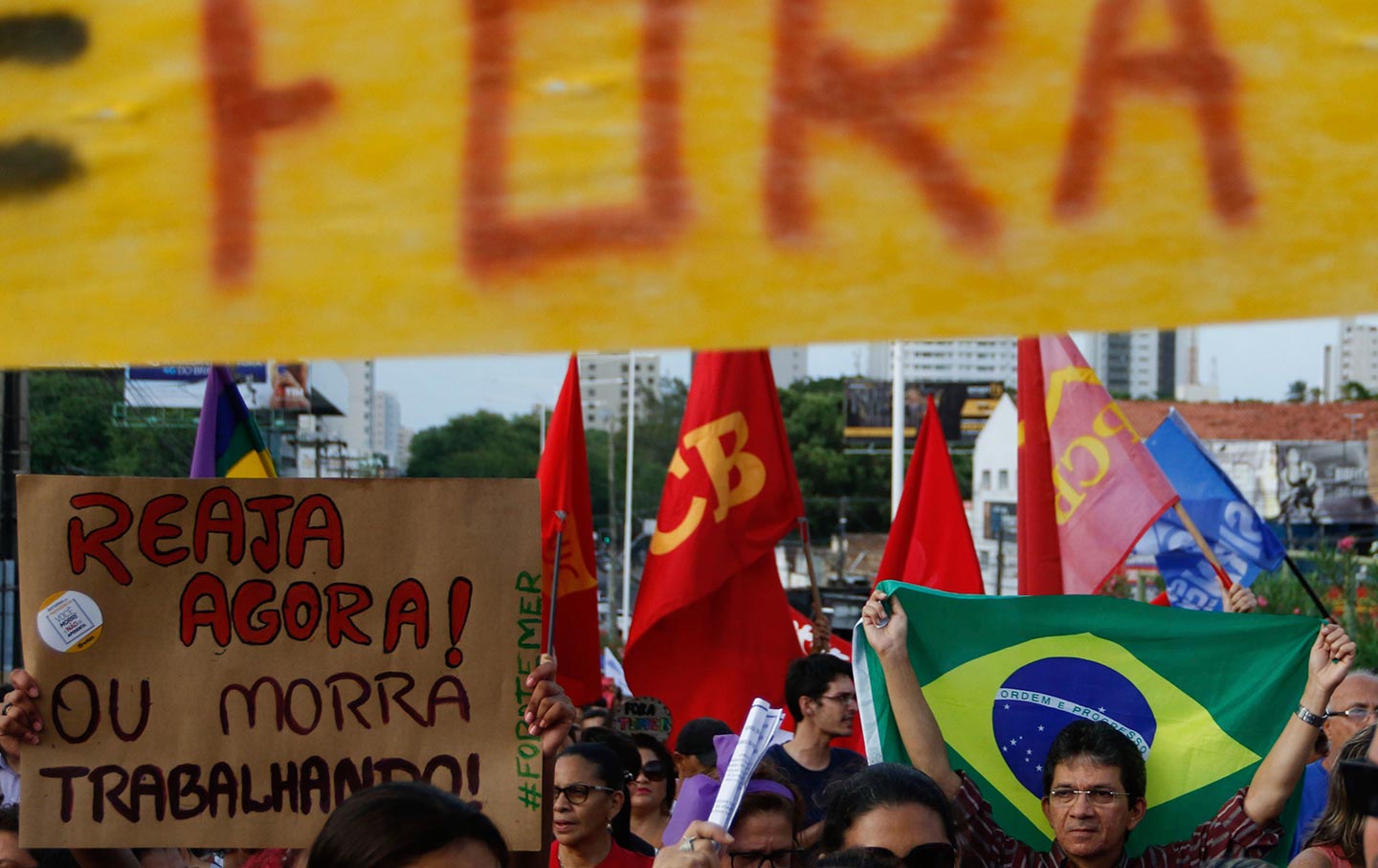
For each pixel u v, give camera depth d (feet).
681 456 24.27
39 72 4.23
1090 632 16.39
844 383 218.38
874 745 15.66
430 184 4.09
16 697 12.20
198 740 12.32
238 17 4.17
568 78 4.04
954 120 3.91
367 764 12.33
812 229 3.95
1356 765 10.61
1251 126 3.79
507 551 12.44
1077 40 3.87
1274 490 173.06
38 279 4.20
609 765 16.14
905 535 25.48
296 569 12.42
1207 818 15.70
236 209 4.17
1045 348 24.63
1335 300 3.74
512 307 4.06
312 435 127.65
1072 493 24.14
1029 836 15.66
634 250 4.00
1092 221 3.84
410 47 4.10
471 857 7.74
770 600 24.18
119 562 12.34
